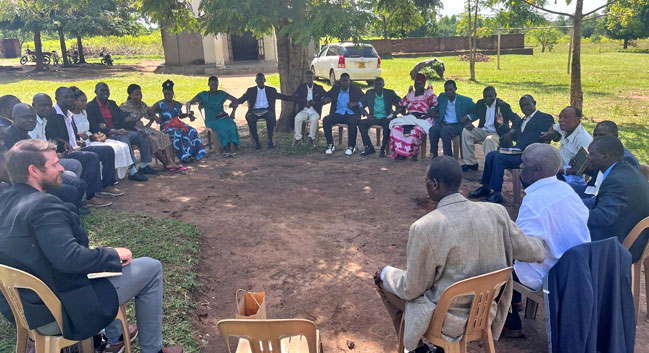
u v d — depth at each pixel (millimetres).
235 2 8414
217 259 5039
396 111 9070
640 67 25531
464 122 7906
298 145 9812
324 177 7824
